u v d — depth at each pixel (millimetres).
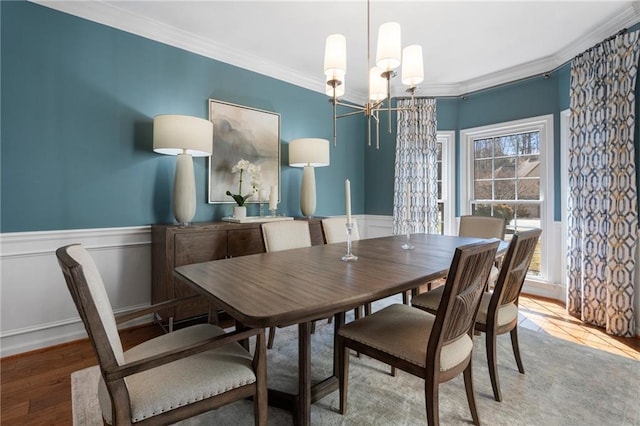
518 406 1606
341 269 1562
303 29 2738
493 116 3830
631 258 2449
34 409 1595
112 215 2523
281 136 3594
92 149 2426
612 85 2561
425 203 4012
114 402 934
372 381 1831
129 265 2623
